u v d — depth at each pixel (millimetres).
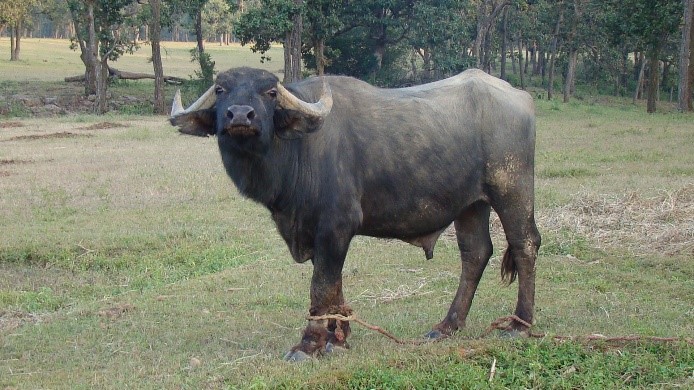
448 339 6125
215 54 80812
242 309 7477
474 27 49000
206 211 11773
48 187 13648
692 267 8641
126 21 36906
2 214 11547
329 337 6086
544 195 12211
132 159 17250
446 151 6035
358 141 5844
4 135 23156
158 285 8523
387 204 6004
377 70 45219
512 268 6551
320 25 38375
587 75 64562
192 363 5859
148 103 39062
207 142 20984
